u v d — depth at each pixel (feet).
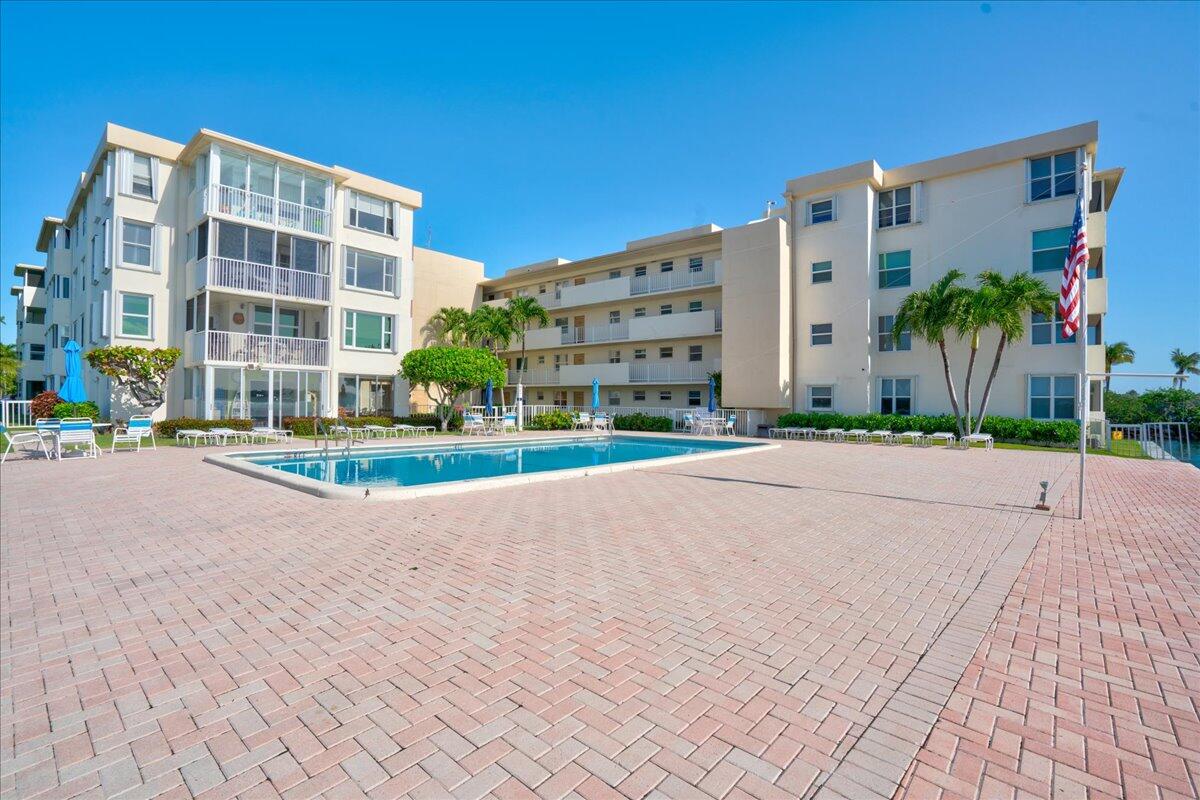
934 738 9.17
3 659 11.88
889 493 32.96
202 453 50.83
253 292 70.44
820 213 87.30
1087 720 9.75
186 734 9.21
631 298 108.78
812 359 86.99
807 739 9.11
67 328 95.35
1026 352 72.74
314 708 9.98
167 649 12.35
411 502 28.84
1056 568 18.54
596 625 13.65
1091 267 76.84
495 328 112.37
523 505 28.45
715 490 33.58
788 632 13.33
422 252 116.06
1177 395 116.57
